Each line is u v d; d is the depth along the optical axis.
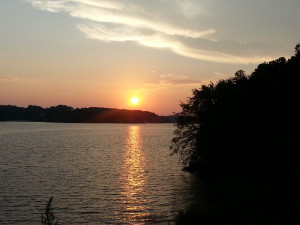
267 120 62.34
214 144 66.50
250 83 75.12
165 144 152.62
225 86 75.62
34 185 59.47
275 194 38.06
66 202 48.31
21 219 40.75
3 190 55.22
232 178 51.03
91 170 76.75
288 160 48.78
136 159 96.69
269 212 33.78
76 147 135.25
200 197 49.44
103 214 42.81
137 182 62.50
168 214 41.97
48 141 164.88
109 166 83.06
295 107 61.34
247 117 64.12
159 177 67.25
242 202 38.69
